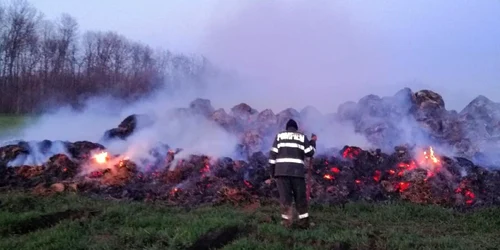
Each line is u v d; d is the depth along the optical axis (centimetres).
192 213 948
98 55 5819
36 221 836
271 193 1159
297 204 857
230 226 773
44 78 5234
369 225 899
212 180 1206
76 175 1278
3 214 854
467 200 1141
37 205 973
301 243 732
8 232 795
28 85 4972
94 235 773
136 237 736
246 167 1294
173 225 809
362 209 1046
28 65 5297
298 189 859
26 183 1205
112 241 728
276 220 890
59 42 5616
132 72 5784
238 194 1102
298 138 878
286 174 856
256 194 1151
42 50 5488
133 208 947
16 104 4600
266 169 1290
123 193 1126
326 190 1162
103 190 1157
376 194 1161
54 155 1370
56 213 870
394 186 1188
